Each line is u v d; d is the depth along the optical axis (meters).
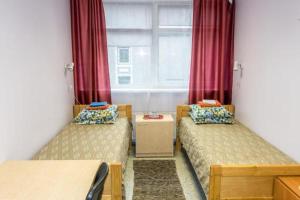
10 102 1.91
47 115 2.64
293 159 2.14
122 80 3.78
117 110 3.62
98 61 3.59
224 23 3.54
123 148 2.55
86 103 3.71
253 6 2.95
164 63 3.75
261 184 1.85
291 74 2.18
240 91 3.39
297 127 2.10
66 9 3.32
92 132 2.88
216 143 2.54
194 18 3.55
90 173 1.53
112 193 1.85
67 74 3.33
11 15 1.93
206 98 3.76
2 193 1.31
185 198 2.43
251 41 3.02
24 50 2.14
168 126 3.37
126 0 3.58
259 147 2.43
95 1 3.47
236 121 3.43
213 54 3.65
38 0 2.43
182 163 3.24
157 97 3.83
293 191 1.63
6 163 1.71
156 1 3.59
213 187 1.83
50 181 1.44
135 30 3.66
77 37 3.54
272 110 2.52
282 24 2.32
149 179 2.80
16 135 2.00
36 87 2.37
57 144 2.49
